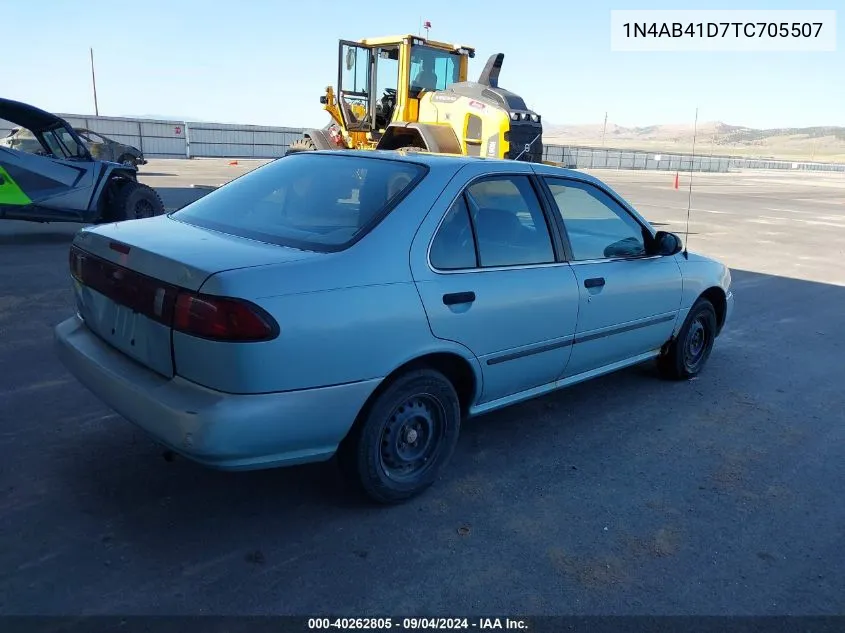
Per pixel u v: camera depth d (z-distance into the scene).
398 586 2.77
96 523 3.06
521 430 4.36
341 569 2.86
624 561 3.03
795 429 4.63
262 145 51.84
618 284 4.33
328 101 14.76
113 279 3.11
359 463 3.15
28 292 6.83
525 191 3.89
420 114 14.01
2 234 10.72
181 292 2.73
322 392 2.85
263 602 2.63
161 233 3.29
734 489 3.75
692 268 5.11
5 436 3.79
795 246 14.28
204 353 2.67
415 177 3.41
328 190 3.51
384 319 3.00
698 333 5.46
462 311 3.33
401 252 3.14
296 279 2.79
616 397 5.05
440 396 3.39
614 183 34.31
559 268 3.93
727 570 3.01
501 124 12.55
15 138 12.80
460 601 2.70
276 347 2.68
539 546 3.11
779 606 2.79
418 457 3.44
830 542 3.28
